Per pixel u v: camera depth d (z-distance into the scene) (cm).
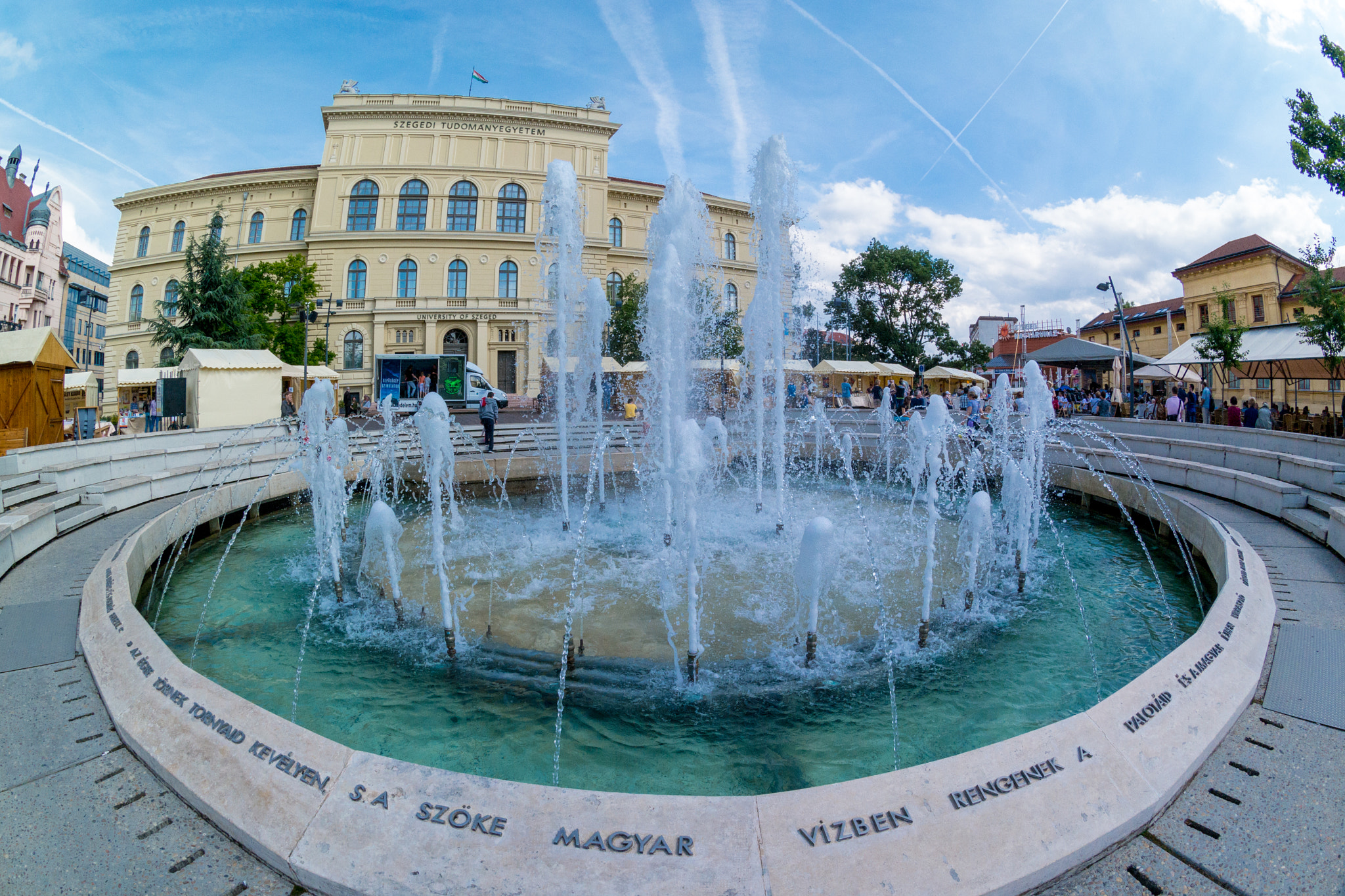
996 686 405
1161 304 4400
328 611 541
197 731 269
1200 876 207
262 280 3256
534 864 199
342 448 714
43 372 1123
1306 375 2036
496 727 360
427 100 3697
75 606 462
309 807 224
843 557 685
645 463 1011
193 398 1599
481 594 577
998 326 5934
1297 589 472
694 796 231
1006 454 782
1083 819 219
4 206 4922
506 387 3709
